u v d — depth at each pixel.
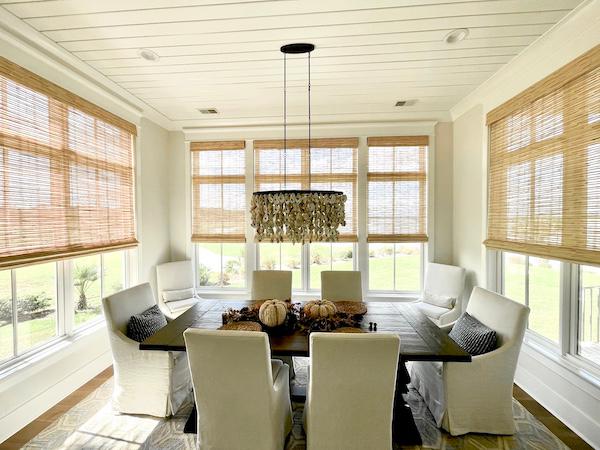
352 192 4.07
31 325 2.38
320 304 2.40
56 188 2.44
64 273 2.65
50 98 2.38
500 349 2.03
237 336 1.53
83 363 2.74
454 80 2.91
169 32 2.12
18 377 2.11
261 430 1.69
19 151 2.12
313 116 3.90
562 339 2.32
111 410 2.35
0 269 1.96
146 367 2.26
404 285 4.17
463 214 3.69
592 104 1.93
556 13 1.94
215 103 3.46
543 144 2.36
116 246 3.13
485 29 2.11
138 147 3.57
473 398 2.05
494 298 2.28
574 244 2.07
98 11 1.90
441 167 4.02
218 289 4.39
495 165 3.02
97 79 2.81
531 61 2.45
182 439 2.05
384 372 1.52
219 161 4.26
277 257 4.29
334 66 2.62
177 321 2.34
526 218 2.56
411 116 3.91
